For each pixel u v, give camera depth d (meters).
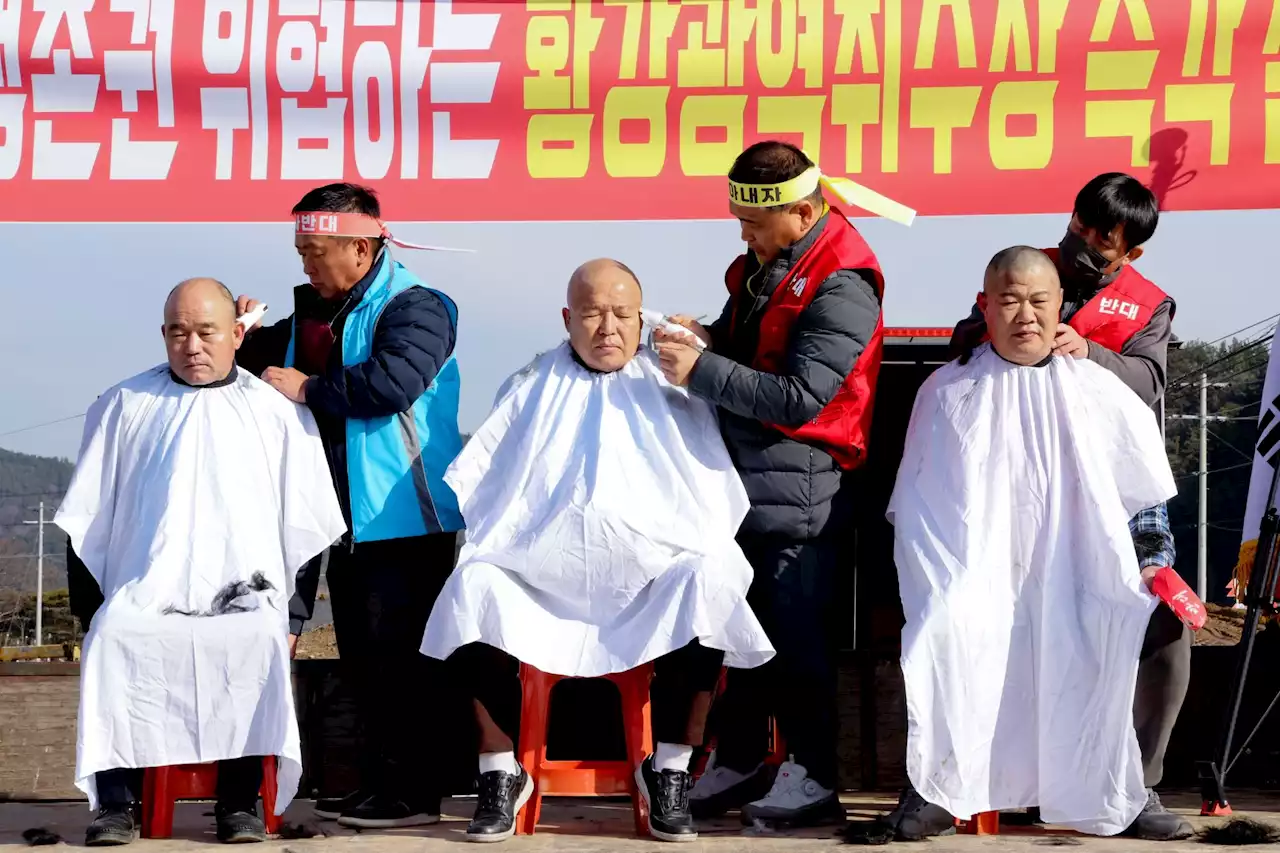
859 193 4.13
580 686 4.64
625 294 3.99
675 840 3.67
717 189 4.94
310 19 4.99
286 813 4.32
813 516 3.99
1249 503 4.55
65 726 4.62
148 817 3.82
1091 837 3.76
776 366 4.00
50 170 4.97
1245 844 3.66
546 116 4.97
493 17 4.98
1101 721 3.67
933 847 3.61
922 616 3.72
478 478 4.01
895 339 4.70
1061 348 3.90
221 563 3.88
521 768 3.81
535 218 4.97
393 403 4.05
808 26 4.92
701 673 3.73
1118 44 4.84
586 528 3.81
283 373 4.09
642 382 4.03
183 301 3.96
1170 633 3.89
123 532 3.93
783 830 3.91
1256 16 4.79
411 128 4.98
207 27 4.98
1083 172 4.85
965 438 3.87
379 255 4.25
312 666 4.62
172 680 3.71
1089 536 3.78
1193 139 4.81
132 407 4.00
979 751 3.70
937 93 4.89
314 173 4.99
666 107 4.95
